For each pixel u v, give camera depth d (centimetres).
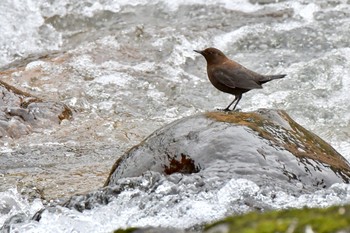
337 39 1953
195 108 1692
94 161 1362
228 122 995
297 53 1914
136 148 1008
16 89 1614
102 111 1659
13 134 1471
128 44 1978
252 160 931
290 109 1648
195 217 803
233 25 2064
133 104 1700
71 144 1454
